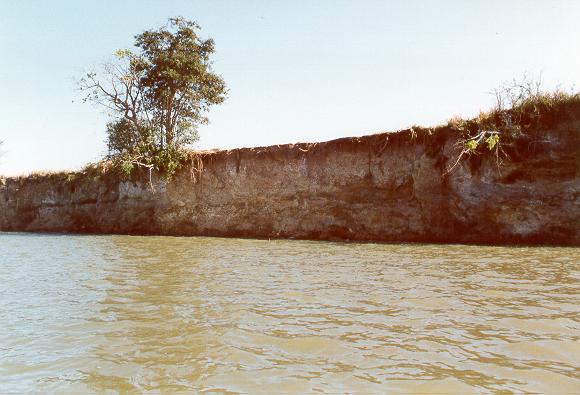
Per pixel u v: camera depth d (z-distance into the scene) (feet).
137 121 97.96
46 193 107.24
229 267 39.45
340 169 71.77
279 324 20.83
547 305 23.13
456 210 59.57
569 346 17.08
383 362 15.93
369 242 63.05
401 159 65.92
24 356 17.42
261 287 29.68
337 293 27.27
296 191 75.87
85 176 100.53
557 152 54.60
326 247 57.26
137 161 90.48
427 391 13.53
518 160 56.13
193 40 100.83
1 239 82.84
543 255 43.16
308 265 39.99
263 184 79.36
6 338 19.65
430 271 34.81
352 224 68.95
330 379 14.60
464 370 15.06
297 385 14.17
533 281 29.58
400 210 64.95
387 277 32.55
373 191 68.23
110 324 21.50
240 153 82.74
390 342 18.02
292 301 25.39
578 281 29.32
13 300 27.43
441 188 61.21
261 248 57.26
